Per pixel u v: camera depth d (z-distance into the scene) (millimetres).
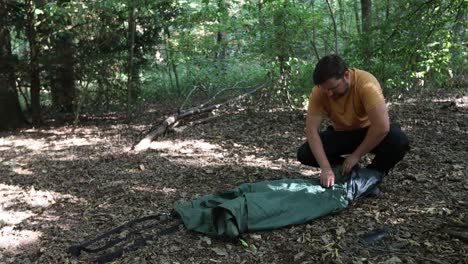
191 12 10117
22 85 8711
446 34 5477
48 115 9727
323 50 9789
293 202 3152
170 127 7168
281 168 4668
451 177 3918
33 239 3246
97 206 3840
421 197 3498
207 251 2865
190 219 3135
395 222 3088
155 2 8250
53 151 6266
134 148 6039
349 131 3480
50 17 7547
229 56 12648
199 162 5098
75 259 2885
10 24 8164
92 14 7906
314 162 3676
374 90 3148
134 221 3359
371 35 5855
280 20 8000
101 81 8828
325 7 10367
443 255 2637
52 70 8492
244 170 4629
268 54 8109
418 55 5531
